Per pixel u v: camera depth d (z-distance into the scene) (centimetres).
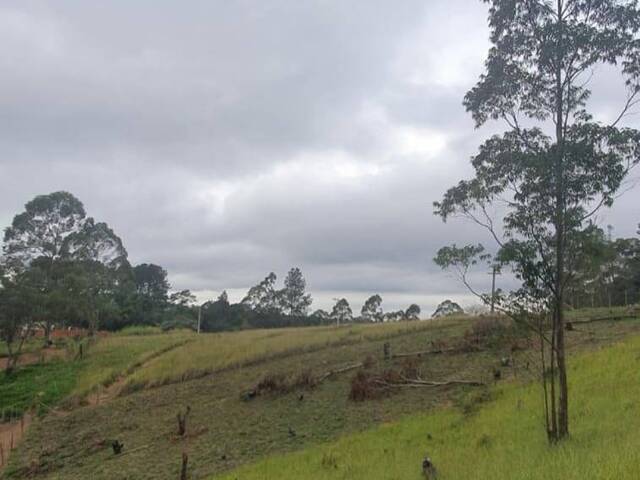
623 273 5659
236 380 3384
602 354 2192
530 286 1215
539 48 1219
